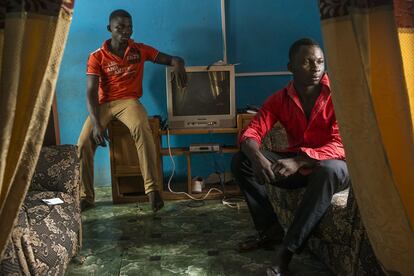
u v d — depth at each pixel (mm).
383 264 1341
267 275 1904
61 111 3531
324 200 1786
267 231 2252
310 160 1965
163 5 3475
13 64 1066
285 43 3600
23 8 1070
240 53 3590
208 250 2303
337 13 1168
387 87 1210
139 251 2322
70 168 2184
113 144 3174
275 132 2520
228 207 3061
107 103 3098
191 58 3564
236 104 3660
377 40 1190
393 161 1253
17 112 1106
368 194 1271
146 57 3176
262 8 3537
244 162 2211
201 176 3727
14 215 1141
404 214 1227
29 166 1134
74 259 2201
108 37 3463
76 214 2066
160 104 3609
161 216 2910
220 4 3494
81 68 3490
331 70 1217
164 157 3676
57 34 1102
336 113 1257
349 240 1692
